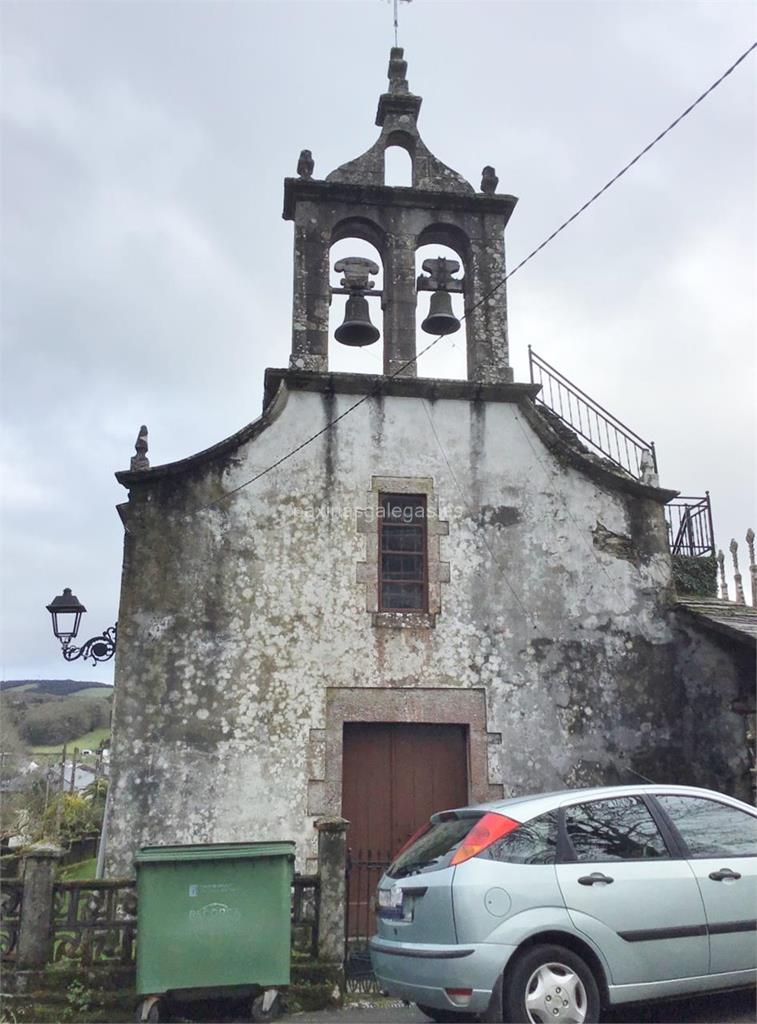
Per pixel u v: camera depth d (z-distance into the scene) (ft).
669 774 30.68
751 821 19.61
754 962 18.06
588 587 32.37
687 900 17.88
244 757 28.78
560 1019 16.39
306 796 28.76
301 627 30.32
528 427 33.86
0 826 62.64
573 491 33.35
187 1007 21.68
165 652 29.32
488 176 36.81
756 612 33.19
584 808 18.49
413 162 36.88
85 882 23.07
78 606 33.53
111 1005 21.42
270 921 21.27
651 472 35.29
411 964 17.16
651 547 33.19
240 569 30.53
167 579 30.01
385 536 32.24
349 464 32.22
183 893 21.13
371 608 30.83
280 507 31.37
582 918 17.04
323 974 22.48
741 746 31.14
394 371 33.53
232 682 29.43
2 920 22.54
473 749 30.09
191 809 28.02
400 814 29.68
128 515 30.50
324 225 34.91
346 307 34.12
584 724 30.86
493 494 32.83
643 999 17.15
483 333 34.81
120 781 27.91
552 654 31.42
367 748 30.19
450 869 17.21
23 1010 21.22
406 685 30.32
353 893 28.78
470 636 31.14
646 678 31.63
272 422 32.22
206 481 31.17
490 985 16.21
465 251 36.32
